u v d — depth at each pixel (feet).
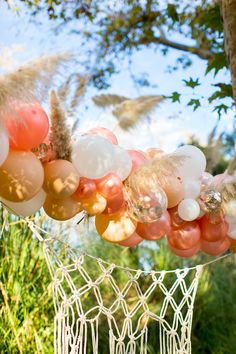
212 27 15.31
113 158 8.23
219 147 10.28
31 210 8.34
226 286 23.25
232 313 22.15
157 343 20.25
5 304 17.35
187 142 19.44
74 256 9.57
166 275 22.63
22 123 7.11
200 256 23.61
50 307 17.88
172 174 8.66
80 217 9.71
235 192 9.51
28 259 18.11
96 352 9.23
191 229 9.84
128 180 8.79
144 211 8.60
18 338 16.97
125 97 9.22
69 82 7.47
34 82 6.50
